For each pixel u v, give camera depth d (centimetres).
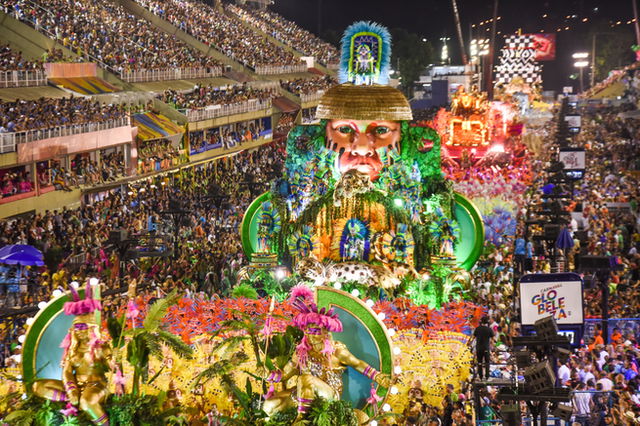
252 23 12800
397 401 2022
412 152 2900
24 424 1212
